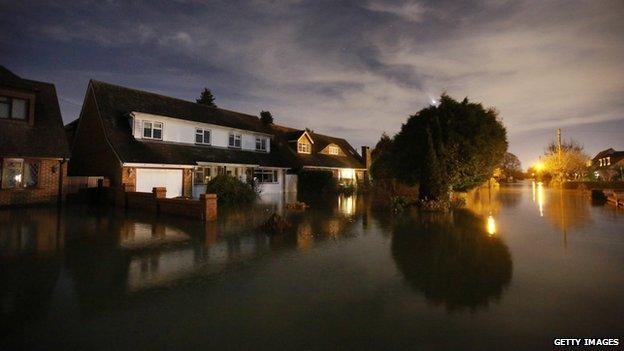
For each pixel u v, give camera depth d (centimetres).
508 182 7962
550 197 2972
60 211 1717
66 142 2106
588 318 511
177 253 912
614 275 716
